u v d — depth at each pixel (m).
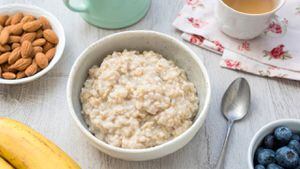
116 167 0.60
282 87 0.66
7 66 0.65
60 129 0.62
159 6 0.73
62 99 0.65
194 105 0.60
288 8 0.71
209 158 0.60
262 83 0.66
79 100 0.61
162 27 0.71
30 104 0.64
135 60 0.61
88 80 0.62
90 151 0.61
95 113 0.58
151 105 0.57
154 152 0.54
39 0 0.73
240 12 0.64
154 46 0.64
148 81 0.59
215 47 0.68
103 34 0.70
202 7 0.72
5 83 0.63
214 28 0.70
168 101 0.58
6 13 0.70
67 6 0.67
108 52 0.64
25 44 0.66
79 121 0.56
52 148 0.56
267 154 0.55
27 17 0.69
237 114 0.62
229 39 0.69
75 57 0.68
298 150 0.56
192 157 0.60
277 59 0.67
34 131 0.57
